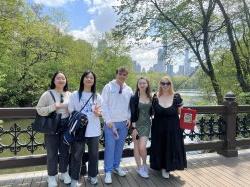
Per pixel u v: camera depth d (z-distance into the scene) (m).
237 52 14.53
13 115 4.62
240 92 14.41
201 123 6.07
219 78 15.39
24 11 24.69
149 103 4.92
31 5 29.03
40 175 5.03
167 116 4.91
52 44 27.86
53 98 4.30
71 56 30.53
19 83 24.27
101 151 5.26
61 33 31.06
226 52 15.13
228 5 14.23
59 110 4.36
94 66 35.34
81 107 4.41
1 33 20.75
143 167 5.04
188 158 6.04
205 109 5.98
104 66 35.03
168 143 4.89
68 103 4.39
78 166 4.40
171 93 4.94
